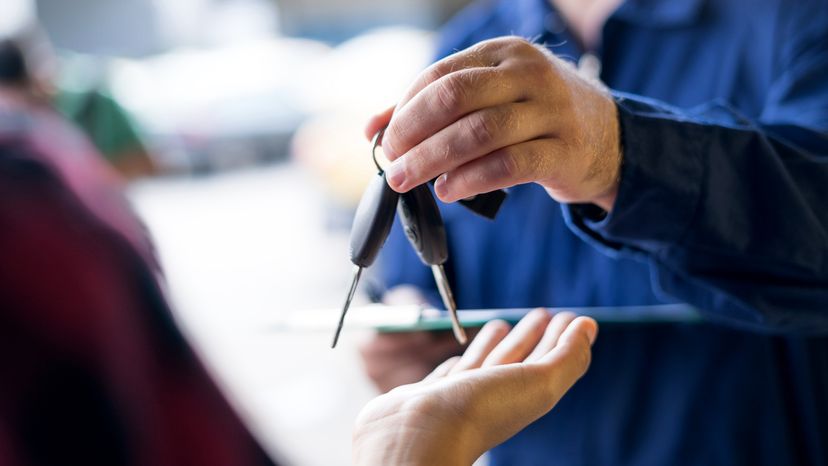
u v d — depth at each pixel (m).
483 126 0.50
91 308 0.62
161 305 0.67
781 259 0.63
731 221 0.62
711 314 0.68
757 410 0.82
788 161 0.64
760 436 0.82
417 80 0.54
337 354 2.49
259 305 3.08
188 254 3.85
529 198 0.88
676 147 0.60
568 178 0.56
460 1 7.84
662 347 0.83
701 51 0.84
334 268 3.51
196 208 4.84
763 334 0.81
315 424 2.08
